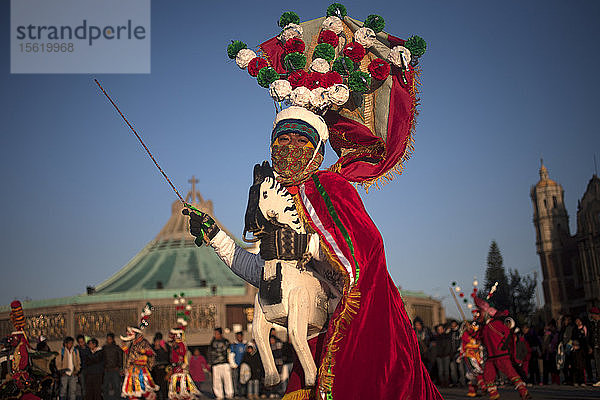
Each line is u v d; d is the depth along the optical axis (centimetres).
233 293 5534
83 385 1873
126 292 5803
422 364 573
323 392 531
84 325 5597
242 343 2212
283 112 604
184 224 7588
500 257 9762
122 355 1884
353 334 541
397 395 532
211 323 5397
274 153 592
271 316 562
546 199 9856
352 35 682
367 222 579
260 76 632
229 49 665
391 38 688
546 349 2056
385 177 676
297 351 548
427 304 6222
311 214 563
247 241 592
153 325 5459
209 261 7012
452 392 1894
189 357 2469
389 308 559
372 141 666
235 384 2267
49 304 5775
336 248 550
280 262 564
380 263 568
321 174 598
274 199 569
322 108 626
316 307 568
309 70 657
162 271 6850
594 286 7969
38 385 1286
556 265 9481
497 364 1422
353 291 545
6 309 5912
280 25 672
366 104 690
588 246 8056
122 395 1708
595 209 8050
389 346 545
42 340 1568
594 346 1881
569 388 1797
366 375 534
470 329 1600
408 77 674
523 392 1389
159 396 1852
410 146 675
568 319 1961
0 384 1237
